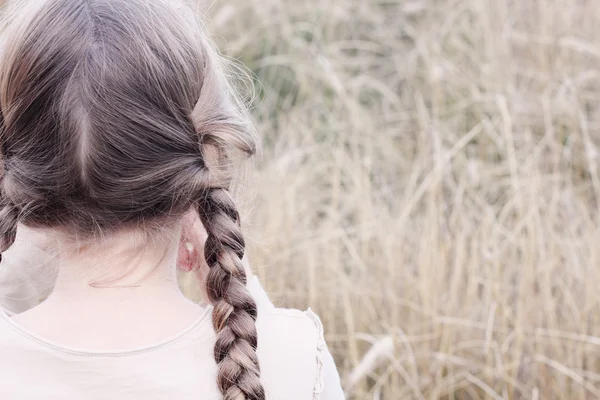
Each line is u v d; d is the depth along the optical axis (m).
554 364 2.25
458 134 3.54
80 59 0.91
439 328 2.45
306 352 1.00
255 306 0.98
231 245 0.97
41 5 0.94
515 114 3.37
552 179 3.02
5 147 0.96
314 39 4.12
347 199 3.07
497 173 3.24
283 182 2.99
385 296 2.59
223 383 0.93
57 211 0.93
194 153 0.95
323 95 3.86
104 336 0.94
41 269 1.42
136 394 0.92
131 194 0.91
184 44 0.96
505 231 2.73
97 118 0.90
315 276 2.64
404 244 2.77
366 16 4.23
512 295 2.59
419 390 2.37
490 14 3.93
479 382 2.28
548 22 3.71
